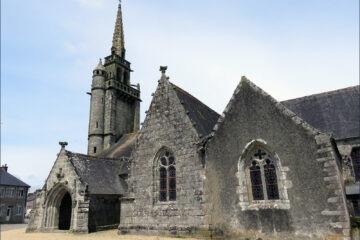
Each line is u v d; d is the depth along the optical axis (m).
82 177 22.03
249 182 14.95
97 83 38.47
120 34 43.72
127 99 40.28
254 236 13.82
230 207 14.84
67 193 23.25
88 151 36.12
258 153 15.04
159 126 18.92
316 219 12.62
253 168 15.03
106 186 22.92
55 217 22.80
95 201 21.39
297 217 13.05
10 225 46.19
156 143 18.67
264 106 15.29
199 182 16.19
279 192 13.84
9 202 54.91
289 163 13.83
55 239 17.12
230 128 16.02
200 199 15.88
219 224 14.93
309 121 21.50
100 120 36.94
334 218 12.23
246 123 15.56
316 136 13.41
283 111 14.64
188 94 21.50
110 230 21.36
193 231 15.61
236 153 15.42
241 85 16.45
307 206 12.94
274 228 13.46
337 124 20.31
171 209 16.80
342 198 12.27
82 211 20.42
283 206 13.49
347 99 21.66
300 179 13.38
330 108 21.69
